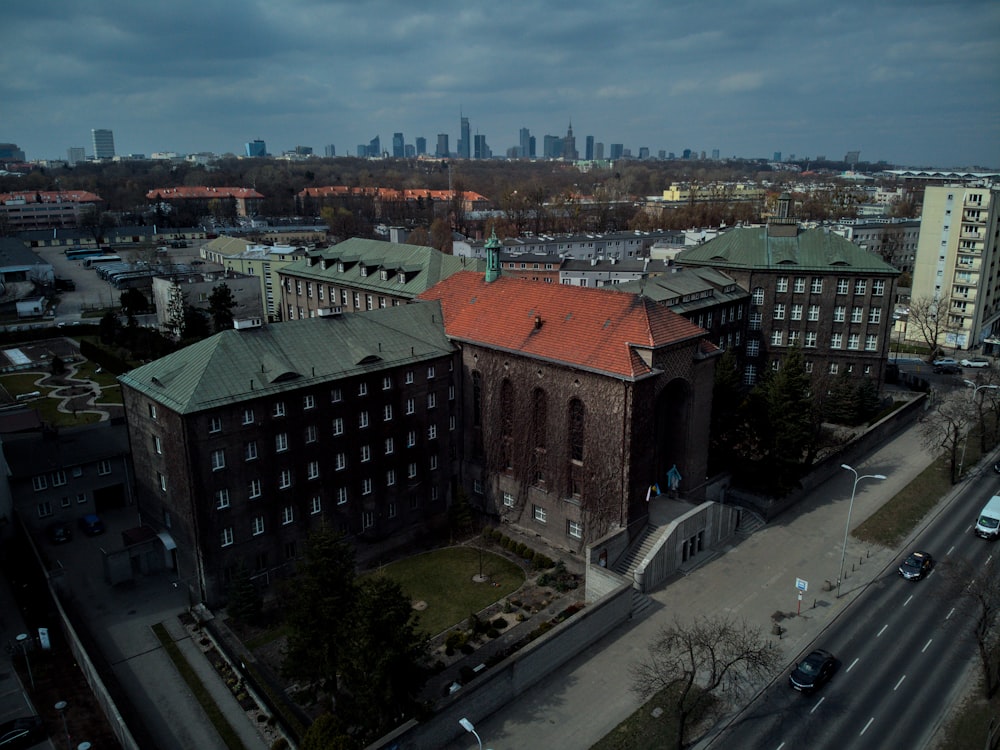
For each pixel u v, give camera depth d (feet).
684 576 202.28
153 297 508.53
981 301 442.09
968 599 185.98
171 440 185.88
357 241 374.84
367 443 219.00
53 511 230.89
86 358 390.83
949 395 351.05
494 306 242.37
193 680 163.63
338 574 147.13
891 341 466.29
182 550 194.39
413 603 193.77
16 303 487.61
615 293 217.56
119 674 165.17
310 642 144.77
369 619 134.62
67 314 492.13
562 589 198.70
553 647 163.12
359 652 134.51
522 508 230.68
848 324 322.96
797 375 233.76
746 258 333.01
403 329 237.45
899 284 569.23
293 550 205.46
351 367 212.23
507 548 222.69
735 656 155.22
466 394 241.96
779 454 231.71
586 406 205.67
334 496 213.25
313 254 380.37
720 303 307.17
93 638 177.27
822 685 159.02
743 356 336.90
